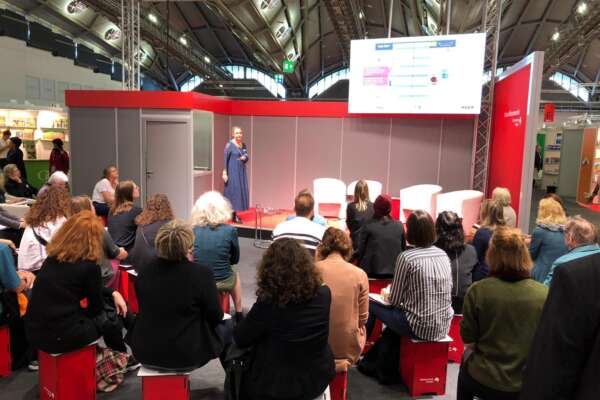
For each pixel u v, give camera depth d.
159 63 19.30
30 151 11.53
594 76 19.48
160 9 14.22
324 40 17.75
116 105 7.42
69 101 7.64
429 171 8.05
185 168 7.24
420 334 2.67
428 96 7.09
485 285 2.06
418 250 2.68
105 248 3.13
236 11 10.85
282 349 1.85
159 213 3.34
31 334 2.38
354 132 8.23
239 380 1.94
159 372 2.25
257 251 6.24
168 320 2.19
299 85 20.58
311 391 1.89
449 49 6.89
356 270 2.47
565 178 13.68
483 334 2.05
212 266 3.31
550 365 0.99
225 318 2.70
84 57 15.59
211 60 19.59
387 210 3.56
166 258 2.23
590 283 0.97
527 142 5.36
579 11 11.49
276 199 8.63
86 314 2.54
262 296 1.86
